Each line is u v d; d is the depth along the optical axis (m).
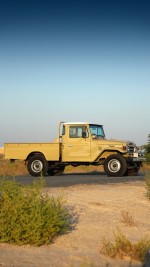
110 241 8.37
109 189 14.23
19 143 21.84
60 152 21.31
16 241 7.84
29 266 6.71
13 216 7.84
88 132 21.03
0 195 8.36
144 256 7.47
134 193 13.59
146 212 11.21
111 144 20.64
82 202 11.66
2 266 6.62
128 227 9.53
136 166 21.34
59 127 21.39
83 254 7.57
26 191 8.60
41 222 7.91
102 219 10.06
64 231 8.73
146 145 34.44
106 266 6.97
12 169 26.20
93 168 28.67
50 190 13.31
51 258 7.23
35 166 21.48
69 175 22.14
